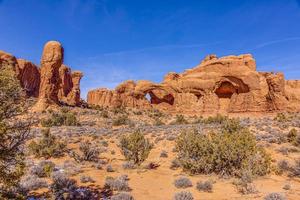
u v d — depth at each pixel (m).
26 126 6.52
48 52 49.16
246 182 11.25
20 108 6.28
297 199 9.27
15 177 6.13
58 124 39.62
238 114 60.97
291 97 62.56
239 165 13.73
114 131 34.00
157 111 69.00
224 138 14.79
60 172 13.30
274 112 57.91
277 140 23.20
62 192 9.09
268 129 30.89
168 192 10.50
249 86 61.38
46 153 19.41
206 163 14.23
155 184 11.98
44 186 10.61
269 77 61.53
